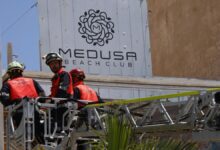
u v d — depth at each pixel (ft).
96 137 38.63
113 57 71.56
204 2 95.61
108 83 65.26
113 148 26.94
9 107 38.63
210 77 93.30
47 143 38.40
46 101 38.42
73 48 70.03
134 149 27.22
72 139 39.11
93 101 40.19
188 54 98.17
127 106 36.76
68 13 70.49
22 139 37.37
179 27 100.42
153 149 27.58
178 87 68.74
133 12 73.61
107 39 71.67
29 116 37.37
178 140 28.58
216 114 32.86
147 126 35.73
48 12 69.67
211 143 32.81
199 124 33.60
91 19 71.41
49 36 69.15
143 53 72.95
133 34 73.00
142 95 66.64
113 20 72.49
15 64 39.19
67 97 38.99
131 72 72.02
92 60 70.54
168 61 102.32
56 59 39.19
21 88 38.75
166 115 35.14
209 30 94.43
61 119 39.11
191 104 34.27
